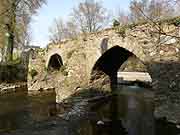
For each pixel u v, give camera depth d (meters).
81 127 11.13
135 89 24.53
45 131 10.55
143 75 32.09
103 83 18.56
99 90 18.12
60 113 13.84
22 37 33.12
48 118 12.82
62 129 10.84
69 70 17.53
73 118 12.73
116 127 11.03
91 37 16.77
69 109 14.76
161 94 11.27
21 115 13.58
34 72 24.83
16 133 10.29
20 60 34.81
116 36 14.22
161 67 11.17
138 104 16.44
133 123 11.64
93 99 17.08
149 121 11.83
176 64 10.41
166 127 10.47
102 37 15.54
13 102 17.62
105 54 15.79
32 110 14.82
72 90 16.61
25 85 28.55
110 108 15.20
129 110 14.59
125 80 32.53
